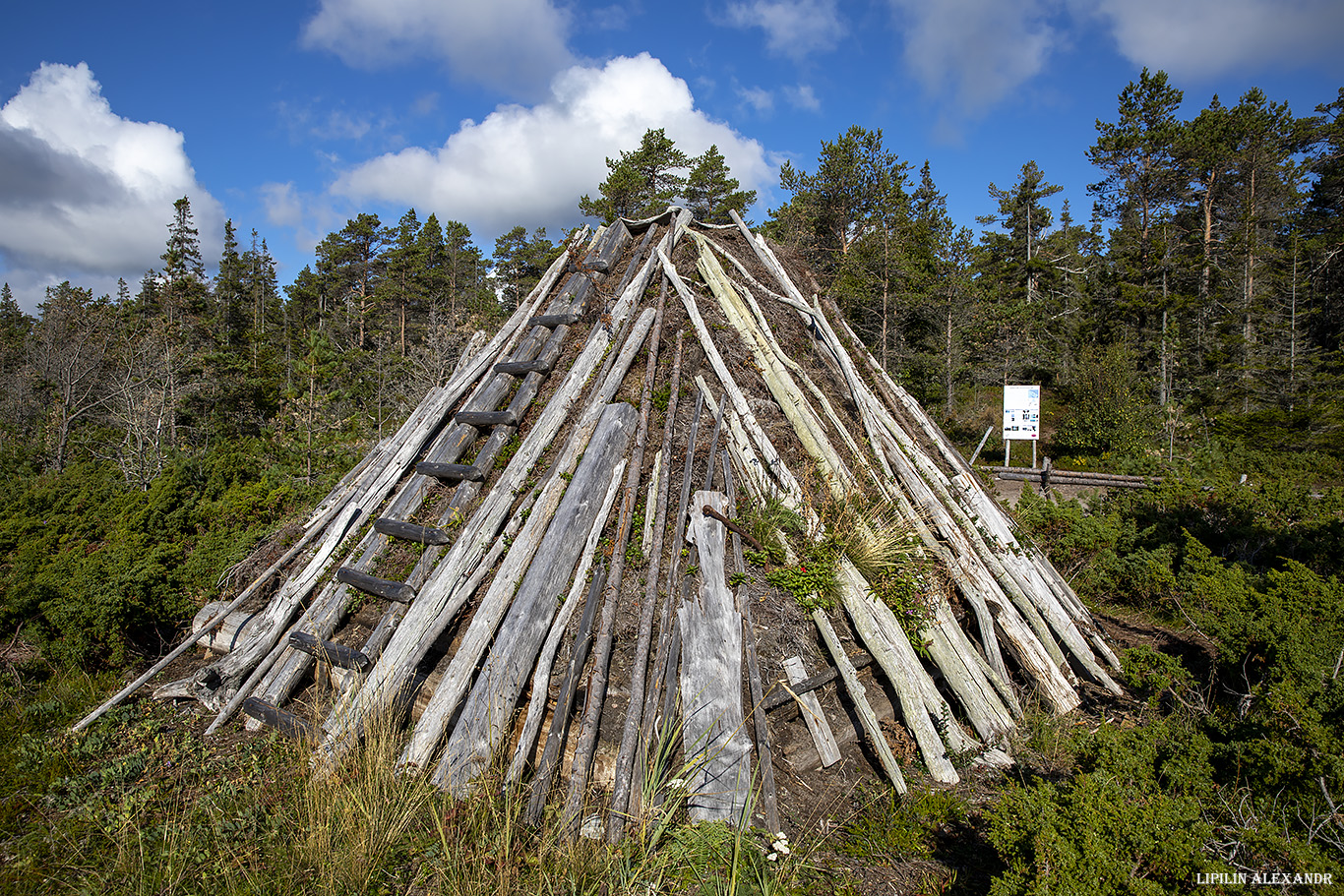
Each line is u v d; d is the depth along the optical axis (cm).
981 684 480
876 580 496
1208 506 891
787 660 442
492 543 500
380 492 600
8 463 1761
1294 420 2120
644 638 418
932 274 2992
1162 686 439
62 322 2612
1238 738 358
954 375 2900
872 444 619
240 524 801
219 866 339
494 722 393
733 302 716
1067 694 506
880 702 472
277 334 4812
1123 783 313
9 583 689
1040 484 1562
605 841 342
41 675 568
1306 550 720
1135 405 2273
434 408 653
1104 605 799
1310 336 3027
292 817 372
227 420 2405
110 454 1789
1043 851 267
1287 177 3375
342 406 2466
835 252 2864
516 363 641
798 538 505
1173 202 3316
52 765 427
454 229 5097
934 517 582
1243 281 3206
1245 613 496
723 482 532
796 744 427
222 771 424
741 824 350
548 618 438
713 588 448
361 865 327
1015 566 609
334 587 530
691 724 388
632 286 705
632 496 499
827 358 713
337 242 5266
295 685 500
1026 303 3262
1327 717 347
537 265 4634
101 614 570
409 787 378
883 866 353
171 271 4159
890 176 2809
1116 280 3178
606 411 548
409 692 437
